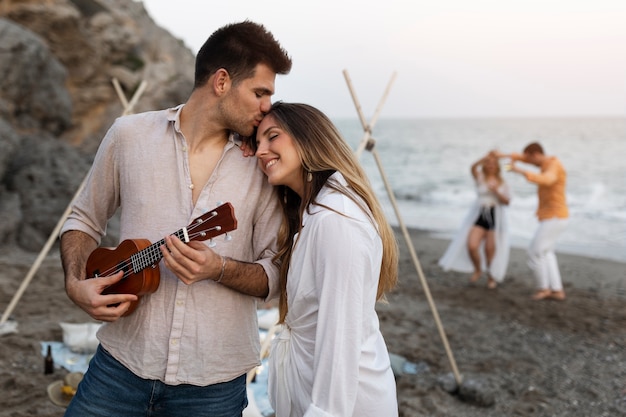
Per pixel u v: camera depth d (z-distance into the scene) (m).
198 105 2.08
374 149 4.21
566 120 146.88
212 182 2.07
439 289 8.33
